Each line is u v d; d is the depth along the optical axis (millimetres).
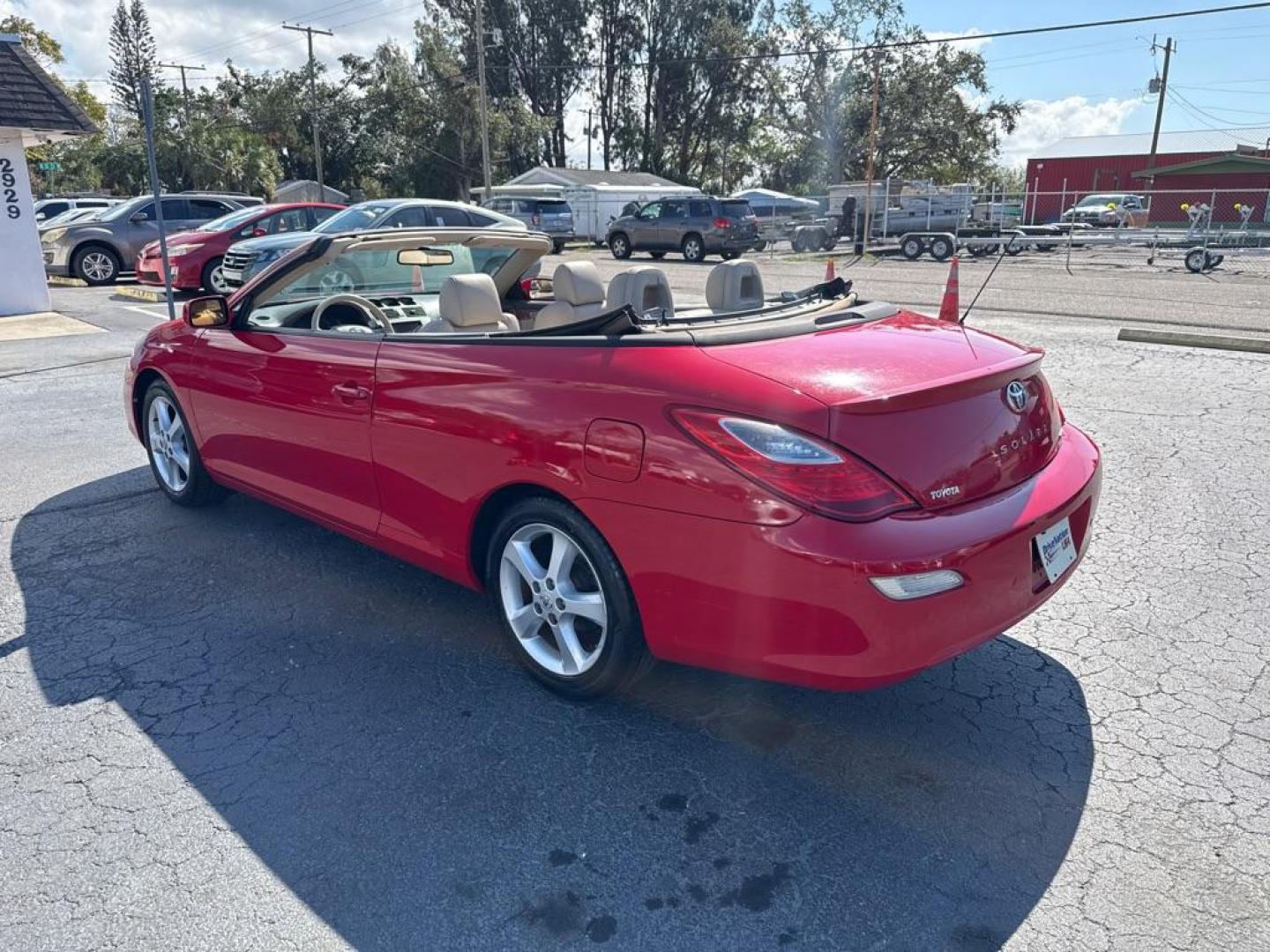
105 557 4520
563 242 31422
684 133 64250
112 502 5312
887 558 2410
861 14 51781
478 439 3158
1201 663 3438
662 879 2424
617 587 2898
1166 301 14078
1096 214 35062
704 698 3281
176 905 2336
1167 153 50688
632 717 3164
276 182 50906
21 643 3682
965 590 2537
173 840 2572
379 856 2512
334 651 3611
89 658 3572
